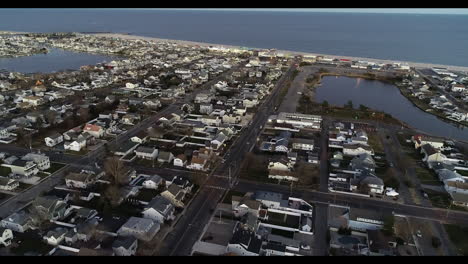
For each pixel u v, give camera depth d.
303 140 126.19
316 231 80.00
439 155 113.75
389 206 90.56
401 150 125.94
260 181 101.75
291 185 99.75
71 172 99.62
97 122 139.88
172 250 71.69
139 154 113.88
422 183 103.00
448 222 84.38
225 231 78.81
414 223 83.50
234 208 86.06
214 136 131.00
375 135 139.88
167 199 86.25
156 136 128.12
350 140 130.50
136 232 74.38
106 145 121.25
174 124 142.62
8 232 72.81
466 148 130.12
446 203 92.44
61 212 81.69
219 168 108.75
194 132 137.62
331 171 108.31
